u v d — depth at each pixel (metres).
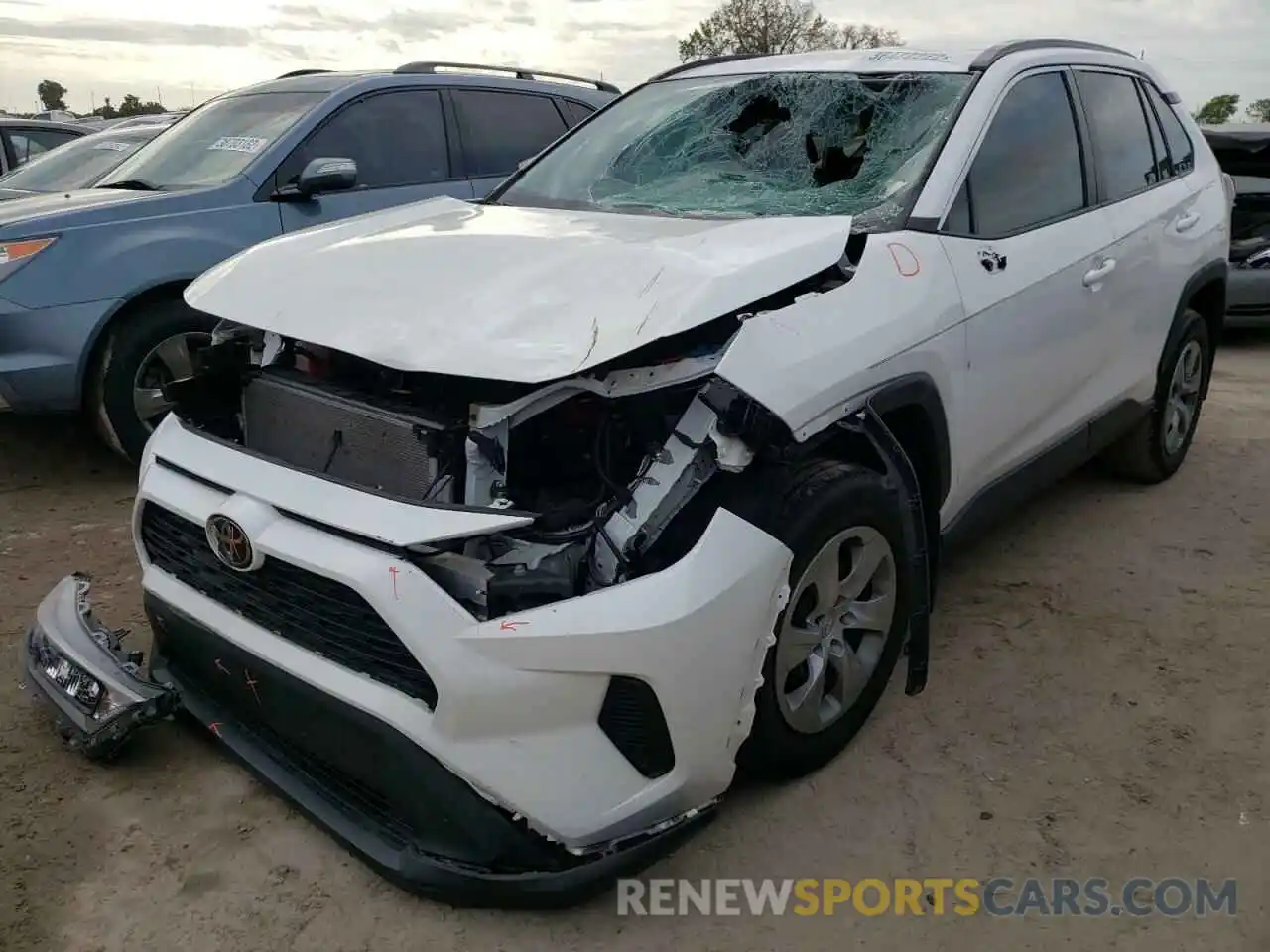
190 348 5.09
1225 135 9.62
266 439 2.87
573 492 2.49
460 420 2.41
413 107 6.00
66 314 4.70
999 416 3.35
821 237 2.77
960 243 3.14
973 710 3.24
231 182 5.26
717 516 2.34
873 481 2.72
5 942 2.28
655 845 2.34
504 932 2.36
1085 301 3.75
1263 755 3.05
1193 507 4.95
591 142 4.02
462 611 2.14
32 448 5.59
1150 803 2.83
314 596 2.32
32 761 2.89
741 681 2.37
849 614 2.84
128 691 2.73
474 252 2.77
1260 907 2.48
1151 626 3.79
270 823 2.68
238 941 2.31
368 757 2.30
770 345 2.38
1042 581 4.13
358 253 2.87
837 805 2.79
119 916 2.37
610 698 2.23
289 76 6.34
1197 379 5.17
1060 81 3.94
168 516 2.71
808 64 3.89
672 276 2.48
